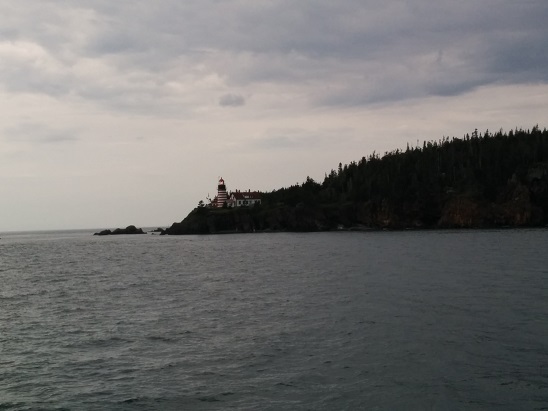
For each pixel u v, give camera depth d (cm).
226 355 2097
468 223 18000
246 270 5909
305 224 19738
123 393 1692
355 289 3825
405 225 18950
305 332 2450
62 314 3181
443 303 3061
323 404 1541
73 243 17150
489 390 1608
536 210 17650
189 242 14762
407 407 1503
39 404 1614
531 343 2112
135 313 3133
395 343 2177
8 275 5981
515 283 3847
